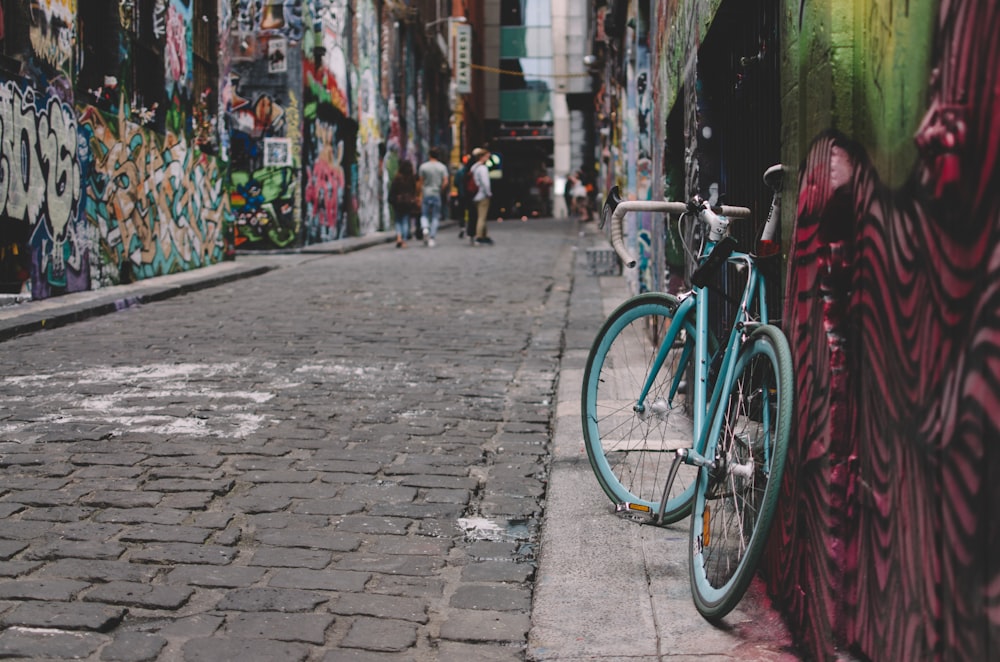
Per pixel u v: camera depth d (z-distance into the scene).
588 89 44.03
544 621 3.11
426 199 21.39
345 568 3.54
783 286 3.01
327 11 21.75
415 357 7.74
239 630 3.01
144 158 12.87
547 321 9.70
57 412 5.75
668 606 3.20
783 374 2.75
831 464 2.50
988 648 1.77
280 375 6.94
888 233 2.22
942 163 1.89
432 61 39.69
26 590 3.26
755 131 4.36
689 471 4.11
